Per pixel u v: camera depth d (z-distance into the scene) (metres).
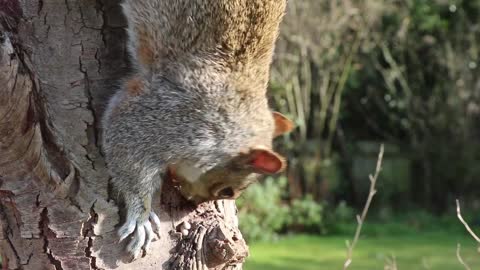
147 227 1.38
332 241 3.66
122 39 1.39
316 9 4.07
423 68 4.50
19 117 1.32
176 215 1.40
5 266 1.38
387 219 4.18
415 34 4.47
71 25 1.37
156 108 1.41
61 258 1.36
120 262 1.37
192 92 1.43
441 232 3.86
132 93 1.41
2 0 1.37
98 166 1.37
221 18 1.43
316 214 3.93
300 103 4.14
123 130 1.40
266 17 1.44
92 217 1.37
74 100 1.37
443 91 4.45
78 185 1.36
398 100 4.44
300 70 4.18
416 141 4.45
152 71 1.42
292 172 4.12
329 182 4.28
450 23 4.46
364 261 3.13
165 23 1.42
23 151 1.34
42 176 1.35
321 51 4.18
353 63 4.45
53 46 1.37
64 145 1.36
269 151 1.43
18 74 1.32
